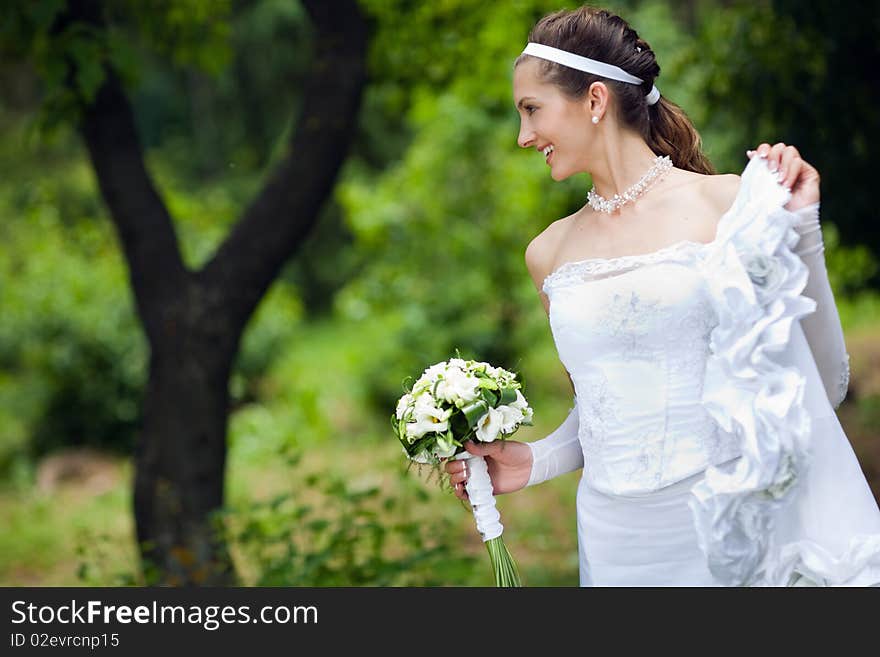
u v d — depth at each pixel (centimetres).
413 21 1109
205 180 3212
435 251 1961
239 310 834
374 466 1628
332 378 2314
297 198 831
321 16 836
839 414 1550
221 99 3195
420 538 770
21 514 1550
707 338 389
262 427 1895
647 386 394
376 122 2975
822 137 991
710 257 375
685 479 391
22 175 2569
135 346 1848
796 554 376
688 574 400
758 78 1002
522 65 411
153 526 820
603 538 416
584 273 405
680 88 1348
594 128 406
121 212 836
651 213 401
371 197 1997
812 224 372
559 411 1827
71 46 734
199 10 1005
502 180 1873
